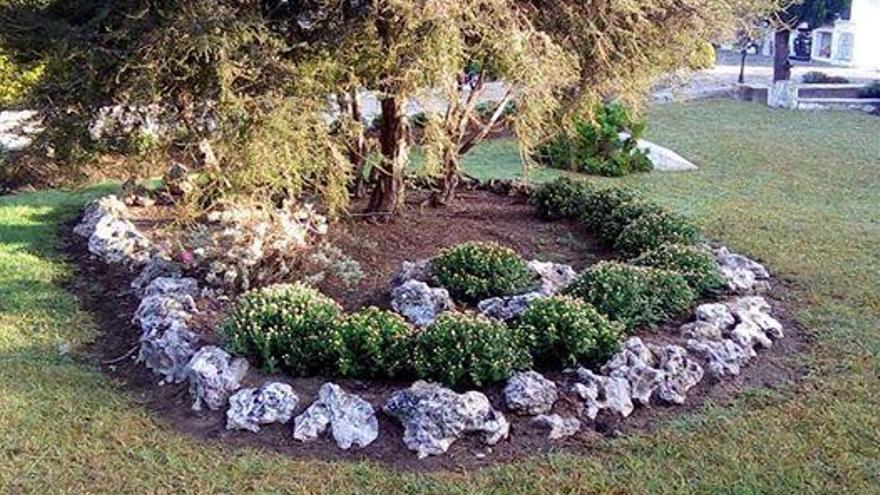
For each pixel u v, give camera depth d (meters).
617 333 4.76
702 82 18.42
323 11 6.30
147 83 5.64
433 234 7.54
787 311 5.91
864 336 5.49
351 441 4.11
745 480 3.89
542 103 6.48
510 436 4.18
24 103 6.82
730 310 5.45
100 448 4.09
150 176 7.99
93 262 6.81
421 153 7.30
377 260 6.80
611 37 7.08
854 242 7.60
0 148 8.00
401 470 3.95
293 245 6.07
